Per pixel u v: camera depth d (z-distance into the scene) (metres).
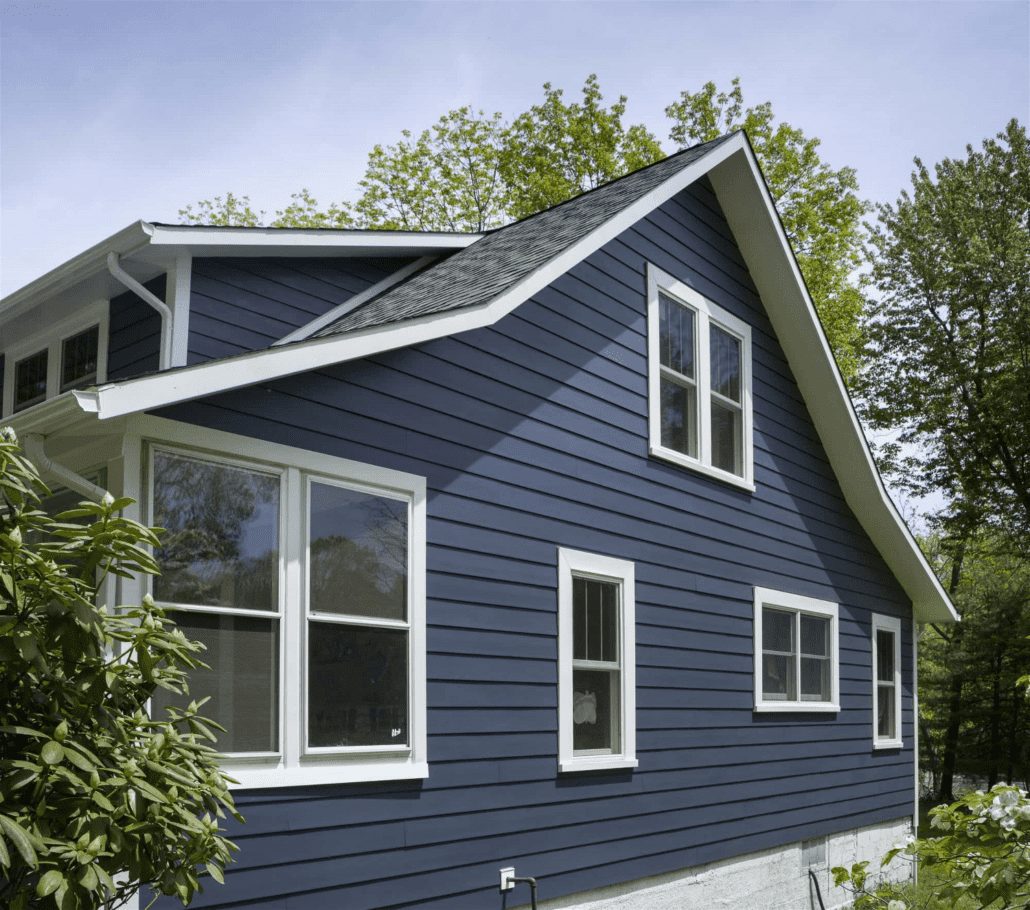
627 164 26.75
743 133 11.46
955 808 4.59
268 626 6.37
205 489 6.17
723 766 10.80
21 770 3.52
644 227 10.60
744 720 11.27
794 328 12.66
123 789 3.71
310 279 9.71
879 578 15.05
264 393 6.56
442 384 7.89
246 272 8.98
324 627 6.70
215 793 4.20
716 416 11.59
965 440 28.33
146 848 3.86
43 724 3.79
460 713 7.62
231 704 6.10
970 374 27.75
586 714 9.01
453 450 7.89
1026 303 26.92
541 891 8.19
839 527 13.95
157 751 4.00
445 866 7.35
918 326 28.73
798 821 12.13
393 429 7.41
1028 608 28.64
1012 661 28.72
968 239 27.86
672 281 10.91
